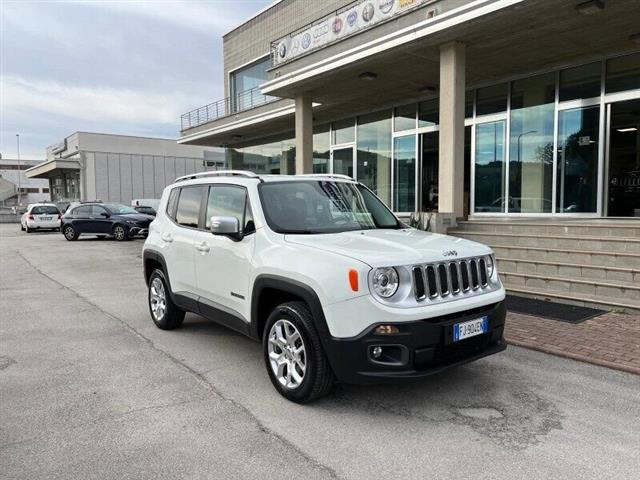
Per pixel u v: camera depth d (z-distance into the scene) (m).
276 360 4.24
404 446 3.35
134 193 51.19
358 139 16.73
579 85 10.95
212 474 3.04
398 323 3.52
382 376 3.54
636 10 8.29
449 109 9.99
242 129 19.64
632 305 6.51
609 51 10.25
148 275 6.76
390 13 10.34
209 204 5.48
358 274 3.57
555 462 3.12
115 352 5.49
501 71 11.72
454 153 9.99
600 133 10.63
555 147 11.38
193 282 5.54
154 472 3.06
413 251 3.88
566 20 8.70
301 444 3.39
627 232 7.74
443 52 9.98
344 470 3.06
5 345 5.79
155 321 6.55
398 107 15.22
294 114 16.42
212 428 3.64
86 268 12.64
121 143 50.59
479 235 9.26
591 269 7.32
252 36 20.39
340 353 3.63
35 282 10.47
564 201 11.30
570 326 6.02
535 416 3.78
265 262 4.28
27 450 3.33
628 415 3.77
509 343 5.46
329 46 11.90
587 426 3.60
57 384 4.53
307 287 3.84
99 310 7.68
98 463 3.17
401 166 15.26
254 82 20.70
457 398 4.12
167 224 6.22
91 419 3.80
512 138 12.21
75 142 49.41
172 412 3.91
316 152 18.58
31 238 23.48
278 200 4.82
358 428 3.62
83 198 48.12
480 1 8.46
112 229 21.00
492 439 3.43
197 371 4.86
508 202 12.34
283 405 4.03
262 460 3.19
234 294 4.79
